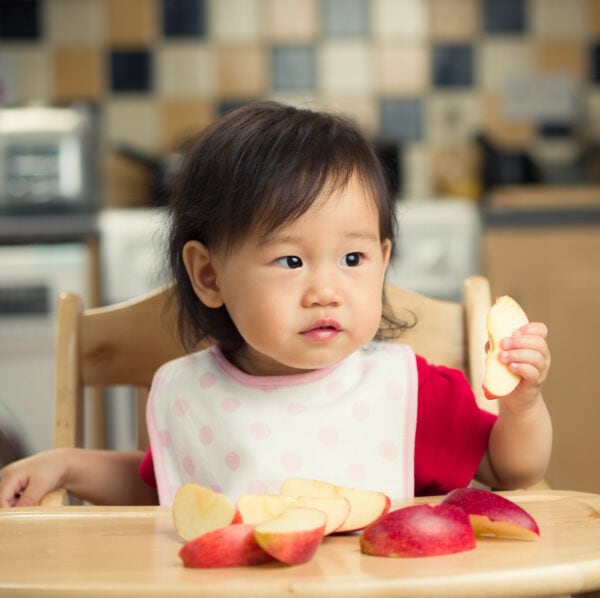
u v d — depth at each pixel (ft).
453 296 10.25
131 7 12.20
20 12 12.17
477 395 4.46
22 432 9.64
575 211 10.33
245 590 2.24
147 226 9.91
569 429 10.34
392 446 3.78
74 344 4.66
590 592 2.53
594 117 12.41
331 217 3.39
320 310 3.38
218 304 3.77
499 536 2.66
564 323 10.34
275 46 12.32
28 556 2.64
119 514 3.15
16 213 10.38
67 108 10.48
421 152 12.37
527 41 12.37
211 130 3.81
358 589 2.23
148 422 4.03
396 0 12.31
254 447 3.78
